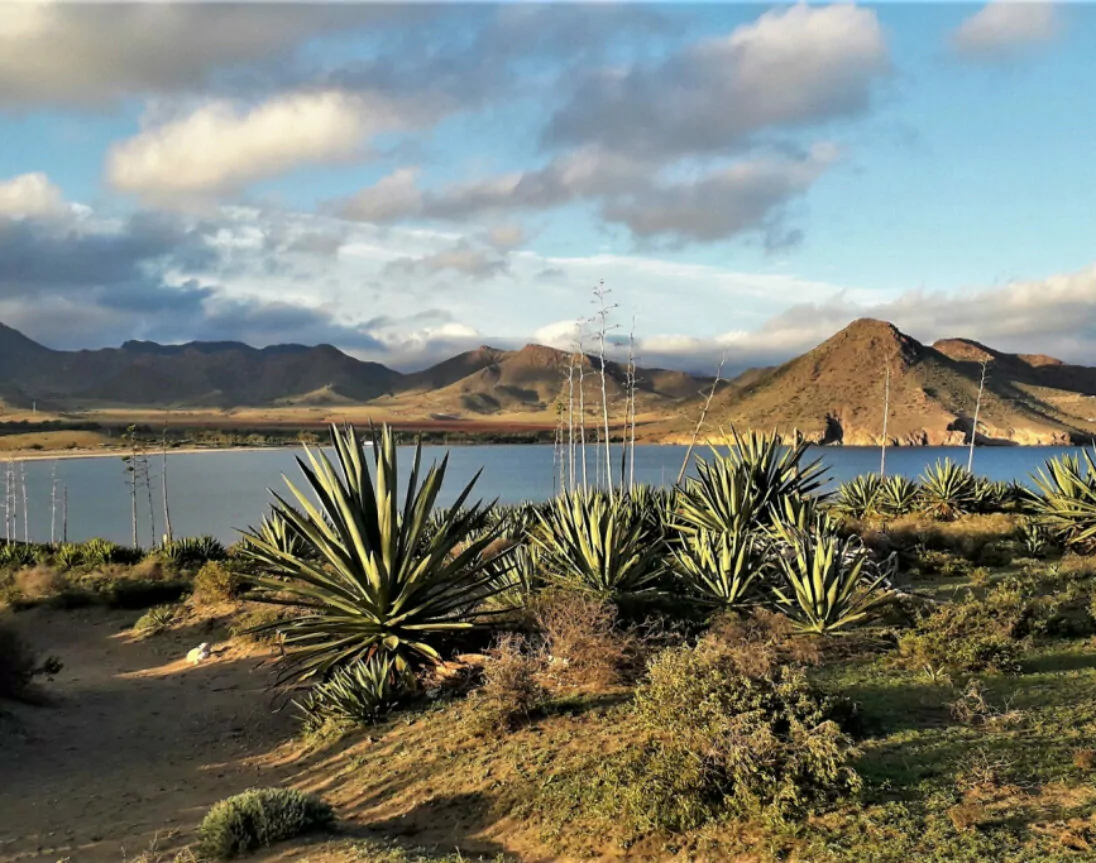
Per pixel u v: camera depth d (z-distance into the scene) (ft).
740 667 21.15
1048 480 68.23
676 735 19.95
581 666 29.45
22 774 28.60
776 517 47.32
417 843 19.62
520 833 19.26
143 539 172.35
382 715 29.60
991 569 52.80
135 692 41.57
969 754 19.65
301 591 32.68
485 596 34.99
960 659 28.14
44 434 554.87
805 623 33.96
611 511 38.47
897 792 18.02
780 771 18.15
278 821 19.99
